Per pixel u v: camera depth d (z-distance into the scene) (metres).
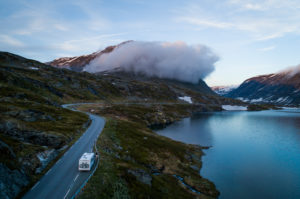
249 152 84.38
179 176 54.22
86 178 32.50
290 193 49.19
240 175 60.06
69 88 188.12
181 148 80.38
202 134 122.44
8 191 24.84
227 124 169.12
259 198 46.78
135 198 32.41
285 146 94.62
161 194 38.25
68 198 26.58
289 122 184.38
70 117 80.31
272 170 64.19
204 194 46.66
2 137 37.84
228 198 46.53
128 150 59.38
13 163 29.64
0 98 74.50
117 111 146.38
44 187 29.31
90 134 63.44
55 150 43.41
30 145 39.22
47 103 96.31
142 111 172.25
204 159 74.69
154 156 61.84
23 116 58.84
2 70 120.25
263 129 143.62
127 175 38.62
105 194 29.77
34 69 198.00
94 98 194.62
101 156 43.91
